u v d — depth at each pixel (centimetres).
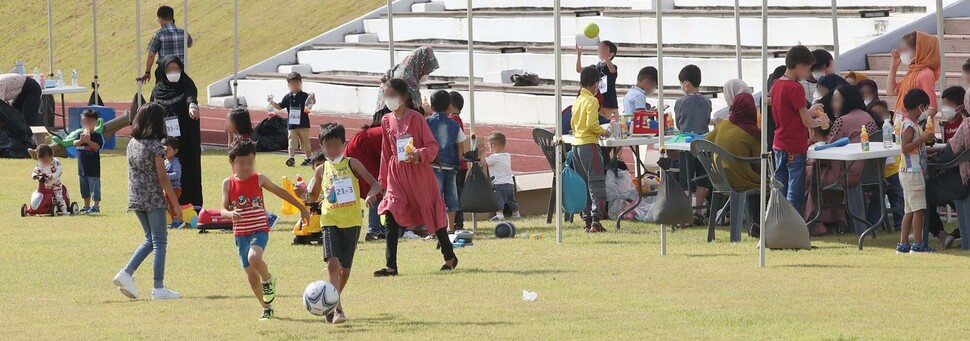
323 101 10994
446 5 12175
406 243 4506
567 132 5322
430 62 4788
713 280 3612
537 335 2866
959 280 3534
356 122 9969
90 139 5581
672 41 9638
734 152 4428
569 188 4659
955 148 4122
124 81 14288
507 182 5225
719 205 4900
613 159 5169
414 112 3856
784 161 4322
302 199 4597
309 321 3114
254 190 3197
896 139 4353
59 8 17375
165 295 3531
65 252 4447
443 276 3781
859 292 3369
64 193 5553
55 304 3441
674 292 3431
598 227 4731
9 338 2942
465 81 10588
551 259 4081
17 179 6881
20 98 8669
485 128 8969
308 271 3947
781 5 9288
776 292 3394
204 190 6334
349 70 11662
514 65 10200
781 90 4294
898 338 2769
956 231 4275
